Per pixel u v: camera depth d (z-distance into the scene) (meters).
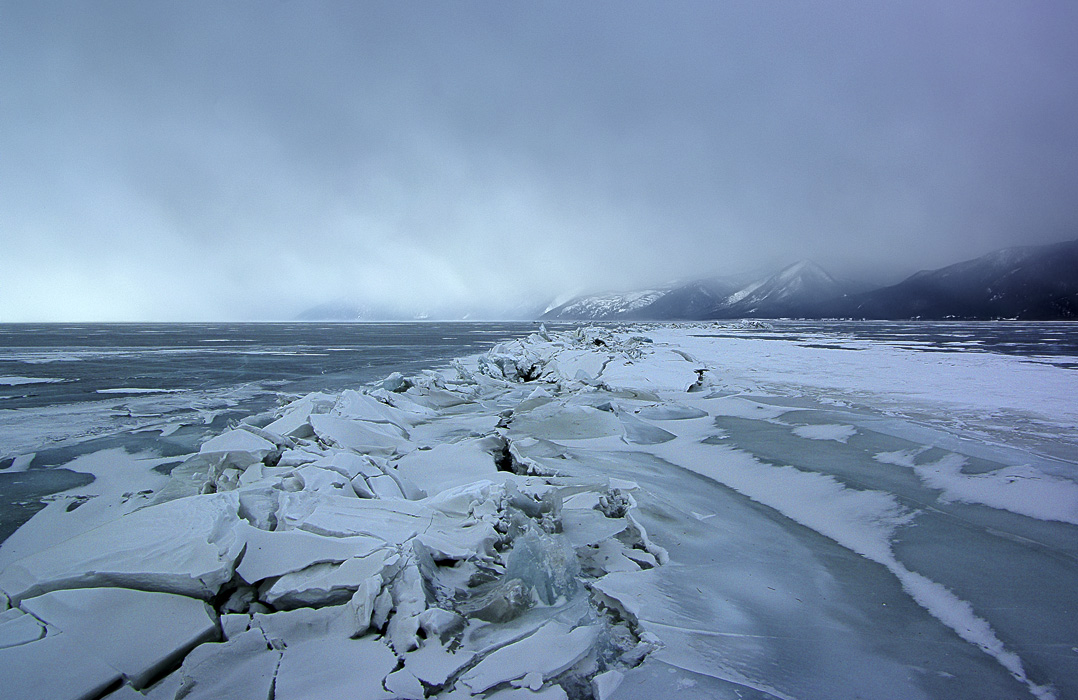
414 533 5.23
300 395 16.14
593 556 5.55
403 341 57.34
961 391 17.12
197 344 51.34
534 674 3.50
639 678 3.61
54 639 3.62
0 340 59.72
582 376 18.05
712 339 49.81
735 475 8.97
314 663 3.61
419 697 3.31
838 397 16.03
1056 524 6.59
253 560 4.57
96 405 16.11
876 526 6.68
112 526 4.93
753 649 4.02
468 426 12.32
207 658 3.57
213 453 8.33
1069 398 15.65
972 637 4.30
